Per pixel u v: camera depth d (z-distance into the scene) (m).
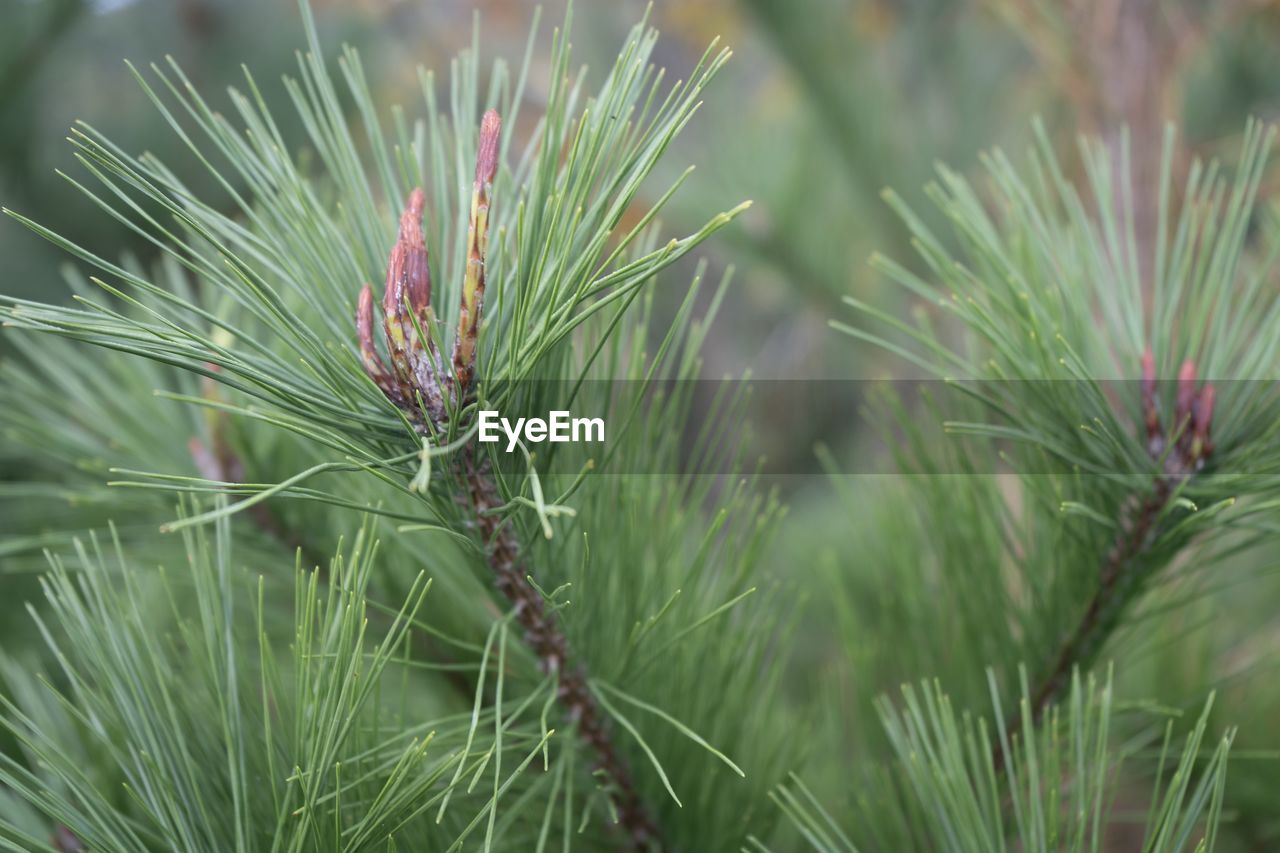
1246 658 0.65
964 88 1.35
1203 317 0.54
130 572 0.53
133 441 0.58
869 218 1.28
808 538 0.99
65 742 0.55
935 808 0.52
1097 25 0.91
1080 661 0.57
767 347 2.19
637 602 0.54
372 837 0.48
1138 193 0.89
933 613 0.61
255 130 0.50
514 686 0.55
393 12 2.04
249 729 0.51
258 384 0.46
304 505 0.58
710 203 1.24
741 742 0.58
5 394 0.59
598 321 0.53
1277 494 0.54
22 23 1.14
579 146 0.46
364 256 0.50
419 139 0.52
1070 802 0.50
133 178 0.45
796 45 1.24
